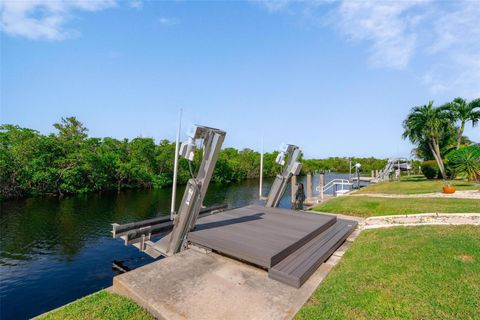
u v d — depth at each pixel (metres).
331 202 11.39
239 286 3.60
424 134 21.50
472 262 3.83
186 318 2.89
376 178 28.64
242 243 4.56
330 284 3.61
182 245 5.32
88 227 12.49
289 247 4.46
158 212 16.27
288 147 8.30
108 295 3.45
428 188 14.38
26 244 9.99
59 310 3.03
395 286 3.33
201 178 5.35
